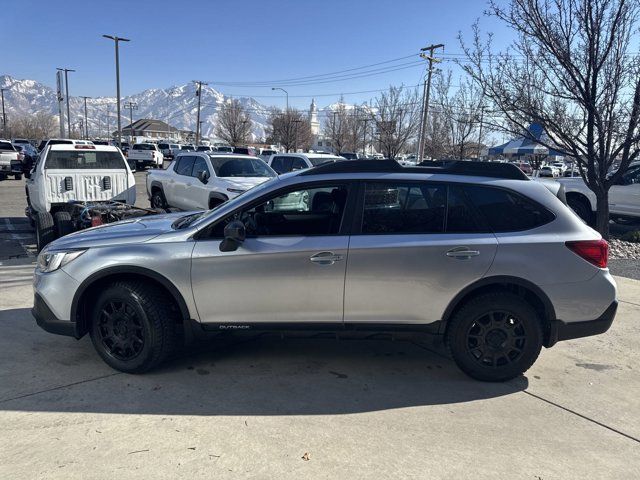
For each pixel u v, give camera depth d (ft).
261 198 13.19
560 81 28.86
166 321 13.15
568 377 13.93
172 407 11.72
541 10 27.78
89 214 27.30
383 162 13.47
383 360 14.78
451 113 68.28
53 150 30.22
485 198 13.12
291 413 11.60
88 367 13.75
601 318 13.06
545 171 165.68
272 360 14.60
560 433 11.06
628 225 44.19
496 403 12.34
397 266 12.69
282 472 9.42
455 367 14.42
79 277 13.12
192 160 37.14
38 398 11.98
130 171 32.30
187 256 12.82
